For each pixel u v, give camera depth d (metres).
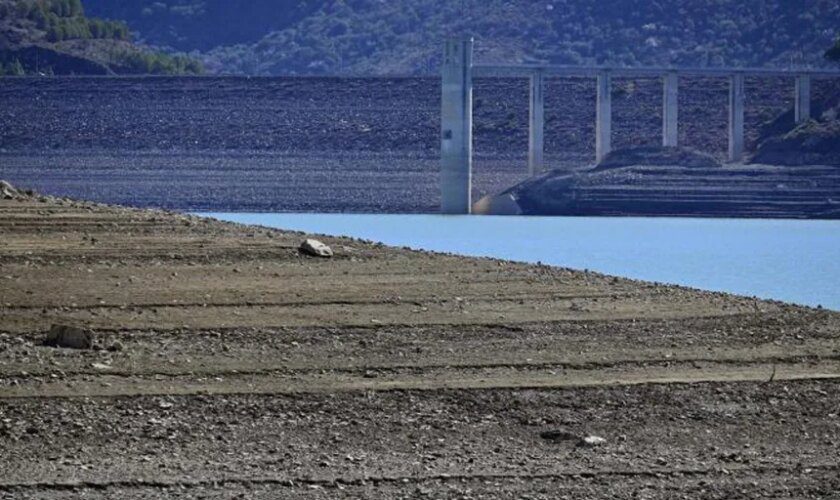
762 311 100.31
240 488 61.38
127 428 69.56
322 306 97.75
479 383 78.19
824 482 63.38
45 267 109.06
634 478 63.69
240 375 79.06
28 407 72.12
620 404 75.06
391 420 71.81
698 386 78.44
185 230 130.50
